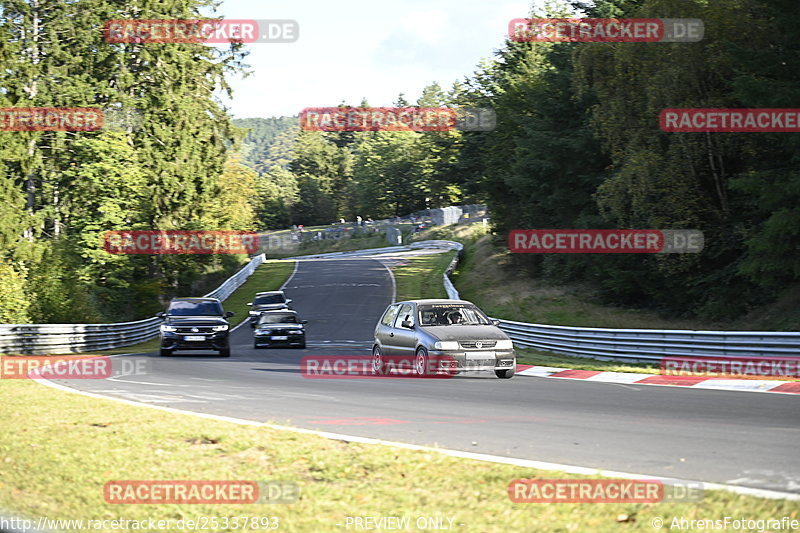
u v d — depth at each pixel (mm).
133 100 87625
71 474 12711
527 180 77500
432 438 15914
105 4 87250
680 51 50625
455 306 32062
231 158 137000
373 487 11633
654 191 53438
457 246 145625
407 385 26922
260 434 15898
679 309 59344
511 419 18516
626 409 20234
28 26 82125
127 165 79438
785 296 48969
